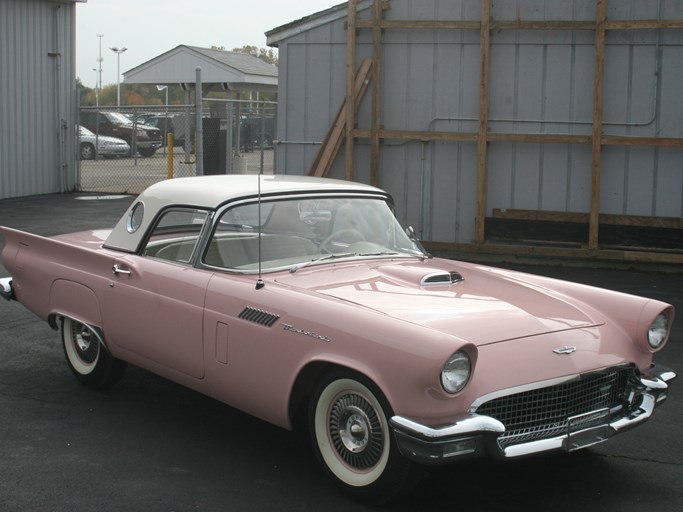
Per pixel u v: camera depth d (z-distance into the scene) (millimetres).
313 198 5027
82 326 5641
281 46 11992
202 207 4844
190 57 24328
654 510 3961
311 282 4414
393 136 11430
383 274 4617
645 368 4379
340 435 3998
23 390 5660
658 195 10938
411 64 11492
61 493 4031
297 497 4027
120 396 5570
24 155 18219
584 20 10883
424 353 3535
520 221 11266
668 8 10703
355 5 11328
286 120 12094
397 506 3947
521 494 4121
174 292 4734
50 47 18703
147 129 27141
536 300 4453
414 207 11695
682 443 4859
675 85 10789
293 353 4059
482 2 10953
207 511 3857
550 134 11070
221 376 4480
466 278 4781
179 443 4734
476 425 3539
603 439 3984
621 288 9602
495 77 11258
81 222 14211
